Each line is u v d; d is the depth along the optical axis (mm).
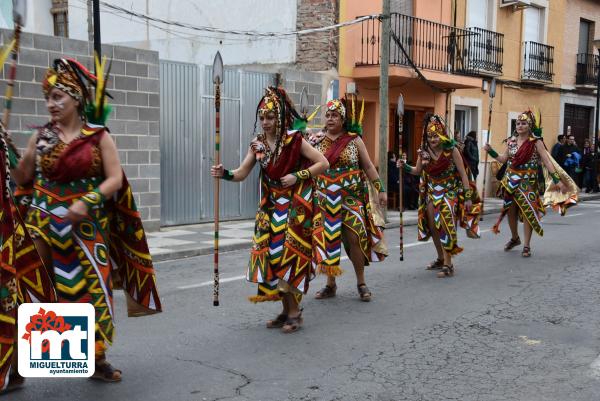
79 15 17281
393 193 15633
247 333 5363
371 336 5285
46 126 3934
